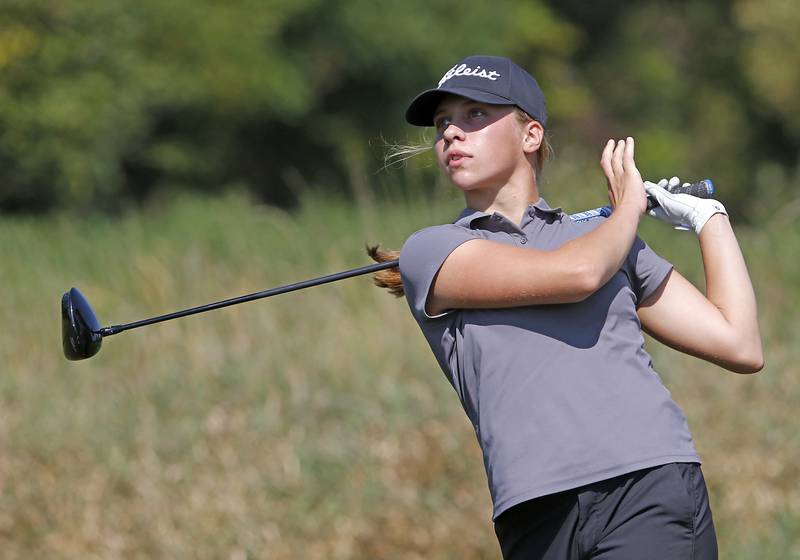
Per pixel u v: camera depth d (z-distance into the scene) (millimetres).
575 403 11383
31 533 23469
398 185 37156
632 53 98250
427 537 23000
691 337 12430
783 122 97125
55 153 61250
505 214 12336
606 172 12438
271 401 27078
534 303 11492
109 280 34438
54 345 30688
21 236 38625
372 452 25469
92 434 26359
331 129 77812
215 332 30422
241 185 76750
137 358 29594
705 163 98500
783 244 33844
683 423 11773
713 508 23000
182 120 73812
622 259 11523
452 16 77188
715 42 100750
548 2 95688
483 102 12016
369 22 74625
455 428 26219
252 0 70062
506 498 11352
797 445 24922
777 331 29750
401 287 13172
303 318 30969
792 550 21703
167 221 42812
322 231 36219
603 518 11375
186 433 26219
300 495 24328
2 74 59750
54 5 60188
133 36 63781
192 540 23031
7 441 26125
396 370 28281
